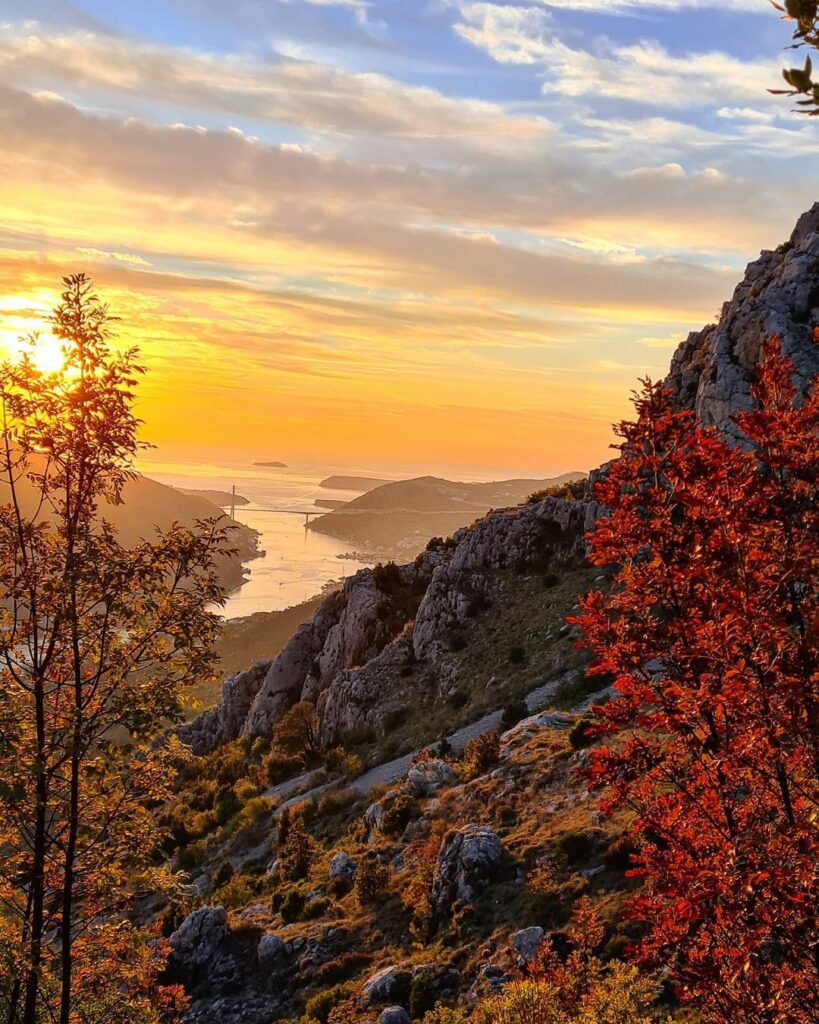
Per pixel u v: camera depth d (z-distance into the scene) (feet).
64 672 41.93
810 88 12.16
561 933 74.79
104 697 41.70
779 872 25.36
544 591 196.13
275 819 164.14
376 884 103.55
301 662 254.06
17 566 41.24
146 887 44.50
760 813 29.48
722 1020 29.96
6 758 37.35
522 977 67.82
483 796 113.19
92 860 42.11
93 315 41.55
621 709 32.55
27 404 39.88
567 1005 52.44
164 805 218.38
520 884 86.69
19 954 37.45
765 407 31.04
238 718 272.92
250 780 206.80
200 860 167.53
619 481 33.30
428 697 187.42
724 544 29.17
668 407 33.53
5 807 39.14
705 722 30.35
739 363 158.30
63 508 41.52
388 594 239.91
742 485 29.84
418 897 96.07
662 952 32.17
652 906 31.86
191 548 43.37
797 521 29.25
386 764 166.71
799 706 26.17
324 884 114.52
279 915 111.04
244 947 100.22
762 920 26.08
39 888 39.70
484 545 217.77
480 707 165.37
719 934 28.96
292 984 90.27
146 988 47.96
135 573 40.83
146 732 40.32
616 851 82.33
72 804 40.11
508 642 185.26
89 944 43.57
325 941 96.02
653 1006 57.31
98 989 43.21
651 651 31.19
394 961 86.02
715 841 29.71
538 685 161.17
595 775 32.86
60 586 38.78
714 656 28.02
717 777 29.94
